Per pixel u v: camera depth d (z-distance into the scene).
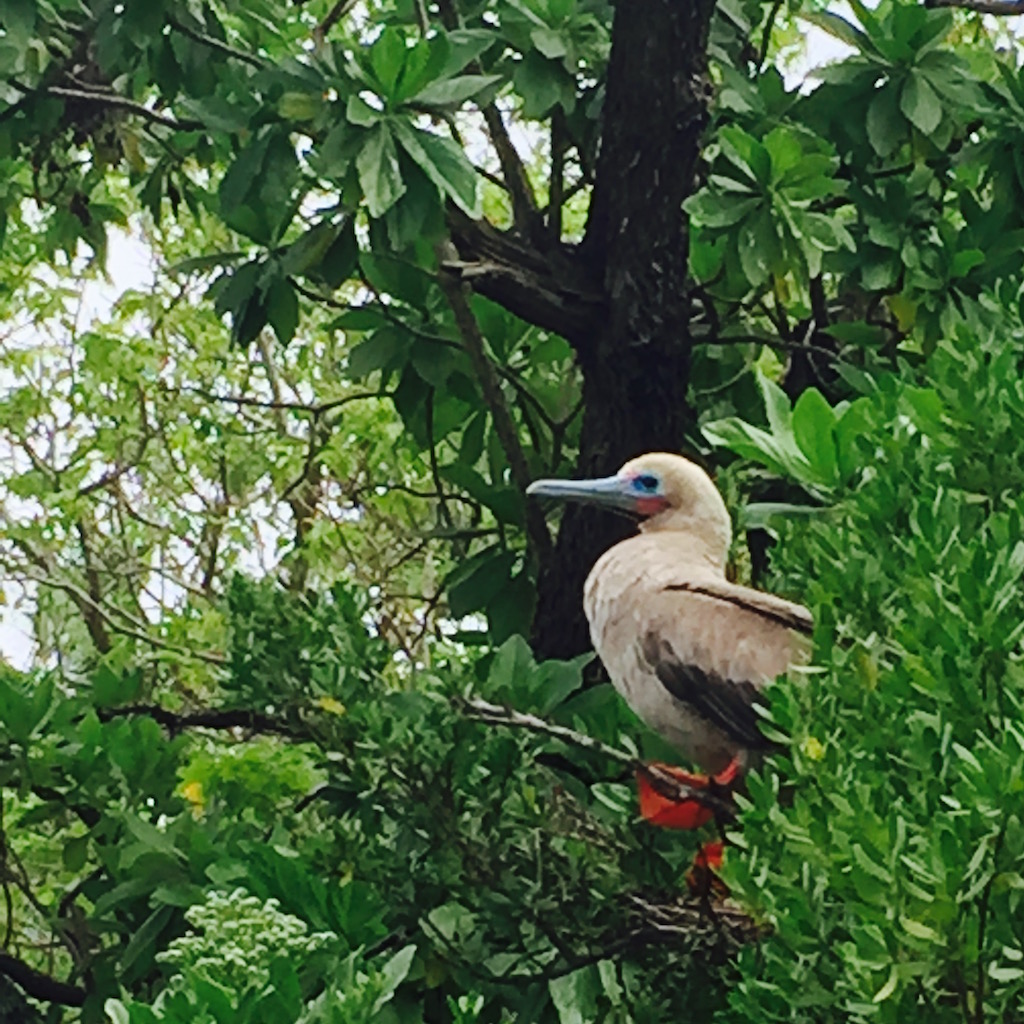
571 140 9.83
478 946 6.58
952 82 9.16
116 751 8.25
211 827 8.06
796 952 4.38
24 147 11.71
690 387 9.93
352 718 6.42
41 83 10.10
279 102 8.00
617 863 6.45
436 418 9.84
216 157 10.58
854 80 9.22
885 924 3.87
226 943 4.20
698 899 6.47
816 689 4.73
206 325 15.27
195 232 15.23
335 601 6.92
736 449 6.23
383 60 7.86
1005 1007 3.94
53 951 11.17
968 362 5.59
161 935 7.61
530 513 9.02
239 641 6.82
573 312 9.03
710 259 9.53
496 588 9.23
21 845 11.30
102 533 15.77
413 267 9.23
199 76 9.48
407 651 13.49
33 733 8.24
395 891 6.42
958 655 4.27
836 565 4.97
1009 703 4.25
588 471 8.97
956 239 9.07
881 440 5.62
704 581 7.30
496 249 9.09
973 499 5.37
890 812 4.04
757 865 4.54
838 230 8.47
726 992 6.15
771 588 7.91
